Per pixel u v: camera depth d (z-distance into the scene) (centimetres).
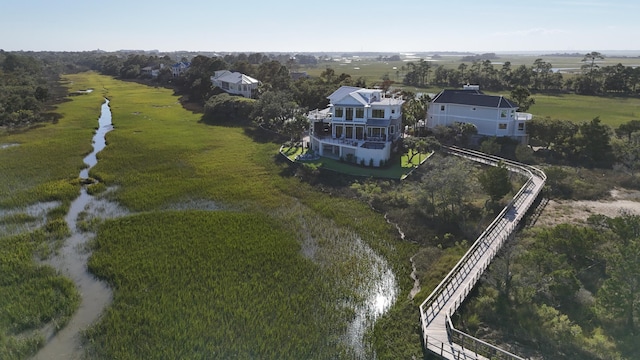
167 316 2850
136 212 4594
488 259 3356
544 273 3016
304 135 7669
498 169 4456
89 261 3538
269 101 8488
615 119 8506
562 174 5078
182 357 2483
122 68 19362
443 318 2720
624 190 5162
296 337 2662
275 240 3962
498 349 2305
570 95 12350
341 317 2883
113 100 11950
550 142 6347
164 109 10550
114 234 4009
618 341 2481
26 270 3388
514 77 13962
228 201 4900
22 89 10394
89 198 4953
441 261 3522
